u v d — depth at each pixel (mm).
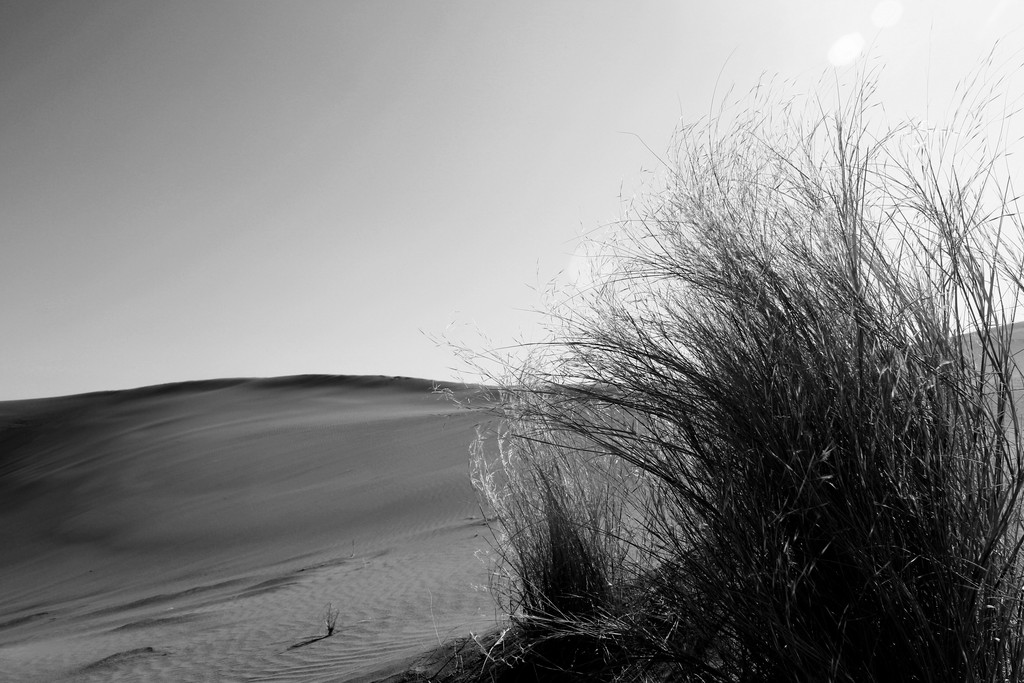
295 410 57969
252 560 21453
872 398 1938
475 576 8641
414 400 61719
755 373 2080
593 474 3229
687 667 2195
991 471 1894
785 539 1919
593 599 2971
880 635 1839
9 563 28734
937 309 2023
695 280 2248
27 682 8375
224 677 6199
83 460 45156
